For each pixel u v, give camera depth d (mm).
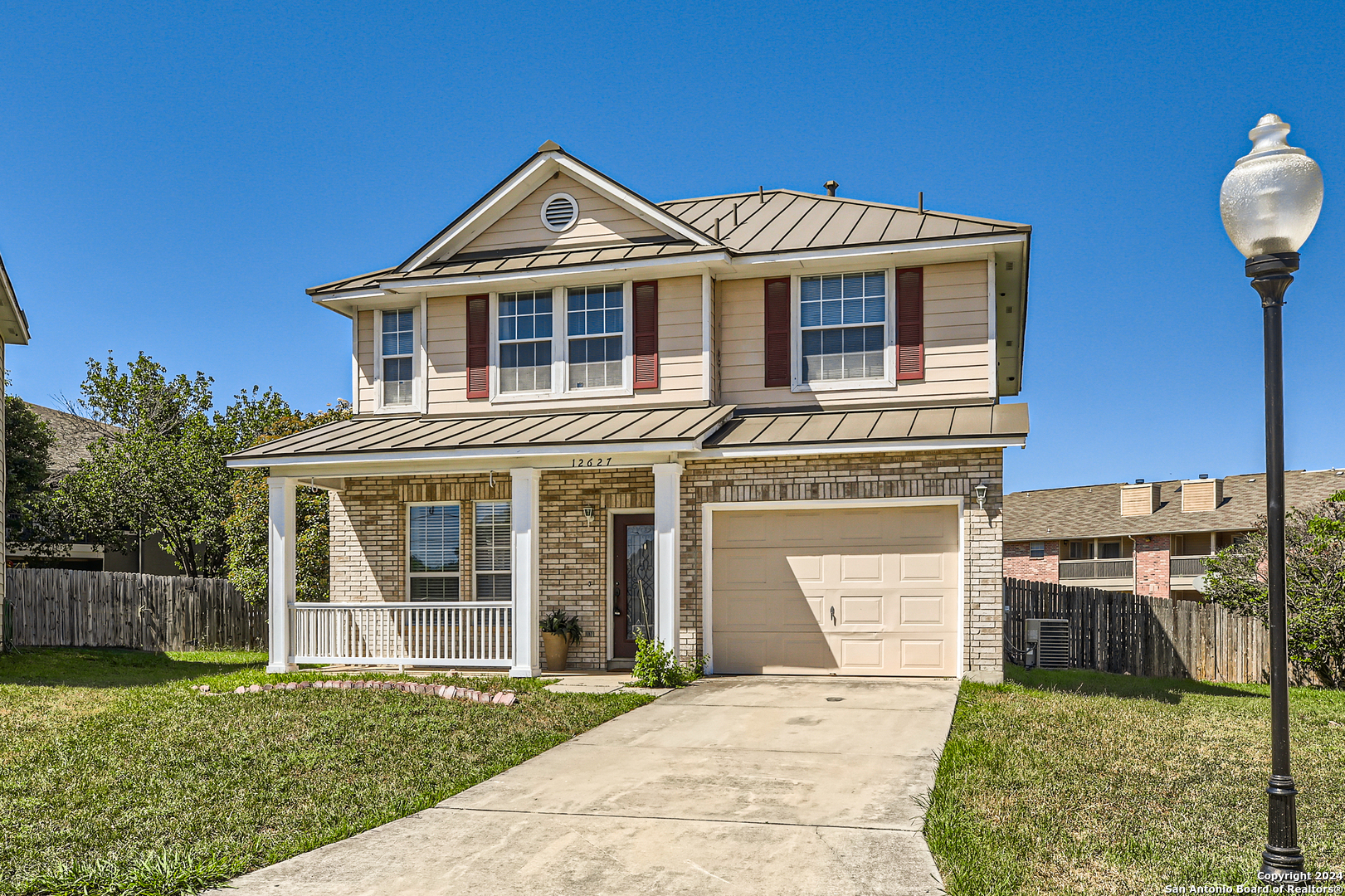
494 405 17328
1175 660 20703
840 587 15078
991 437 13570
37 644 21500
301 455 15328
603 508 16391
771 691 13414
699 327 16547
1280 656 6270
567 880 6465
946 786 8469
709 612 15352
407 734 10344
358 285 17641
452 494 16938
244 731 10398
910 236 15844
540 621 16250
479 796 8359
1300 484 40938
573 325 17125
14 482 30250
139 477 30234
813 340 16469
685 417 15445
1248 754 10203
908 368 16031
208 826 7477
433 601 17000
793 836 7262
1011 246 15570
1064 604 20266
